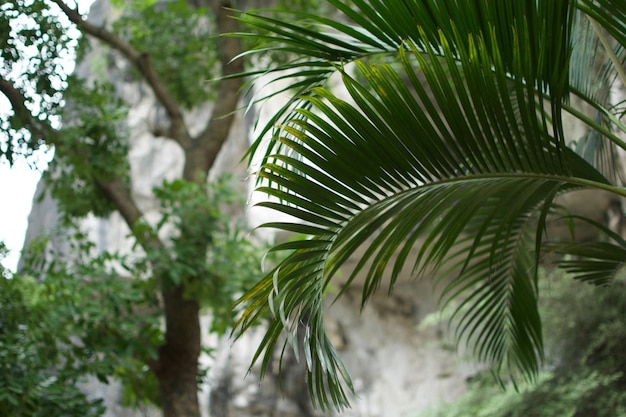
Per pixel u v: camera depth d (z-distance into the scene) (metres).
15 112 4.26
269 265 5.99
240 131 12.12
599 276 3.08
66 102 5.23
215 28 7.75
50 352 4.79
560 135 2.00
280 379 1.94
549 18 1.98
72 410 4.73
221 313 5.79
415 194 2.11
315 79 2.44
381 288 12.12
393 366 11.56
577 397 7.52
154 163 12.64
